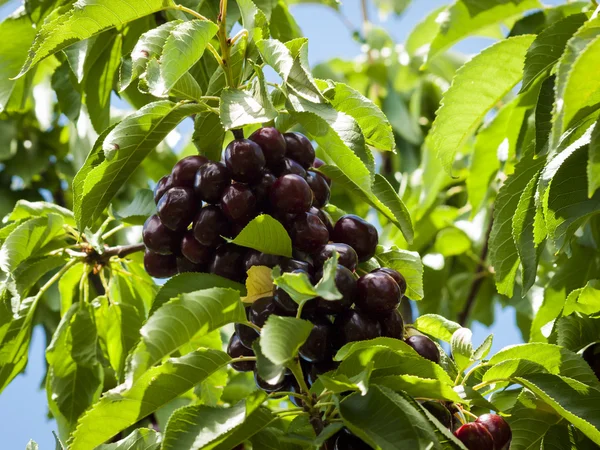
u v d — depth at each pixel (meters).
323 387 0.88
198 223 0.92
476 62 1.06
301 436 0.87
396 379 0.87
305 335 0.86
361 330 0.90
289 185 0.92
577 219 0.93
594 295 1.04
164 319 0.85
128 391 0.84
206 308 0.87
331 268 0.83
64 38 0.96
